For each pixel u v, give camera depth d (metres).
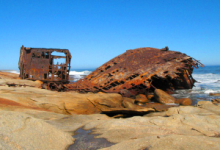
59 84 17.98
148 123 5.79
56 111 9.95
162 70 17.58
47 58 19.02
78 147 3.96
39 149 3.35
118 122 5.70
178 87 22.47
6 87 12.66
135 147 3.48
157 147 3.36
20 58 19.36
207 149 3.16
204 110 8.27
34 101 9.91
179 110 8.47
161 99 14.70
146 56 20.98
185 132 4.91
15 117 3.87
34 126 3.89
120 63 20.98
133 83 17.28
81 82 18.98
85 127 5.60
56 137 4.02
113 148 3.56
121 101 12.68
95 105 11.18
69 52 19.09
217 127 5.27
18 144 3.19
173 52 21.08
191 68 22.12
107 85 17.89
